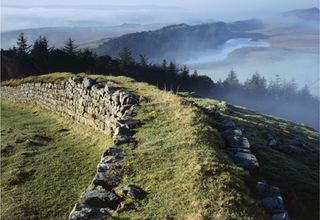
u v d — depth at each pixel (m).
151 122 16.92
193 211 9.64
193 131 14.48
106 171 12.22
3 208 16.23
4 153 22.73
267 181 17.02
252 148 20.25
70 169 20.00
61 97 30.19
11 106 38.25
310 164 22.27
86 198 10.55
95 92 24.75
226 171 11.51
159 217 9.56
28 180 19.06
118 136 15.62
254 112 46.88
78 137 24.95
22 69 77.62
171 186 10.91
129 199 10.43
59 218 15.51
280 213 10.27
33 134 25.88
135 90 23.75
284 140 26.39
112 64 101.31
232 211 9.59
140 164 12.52
